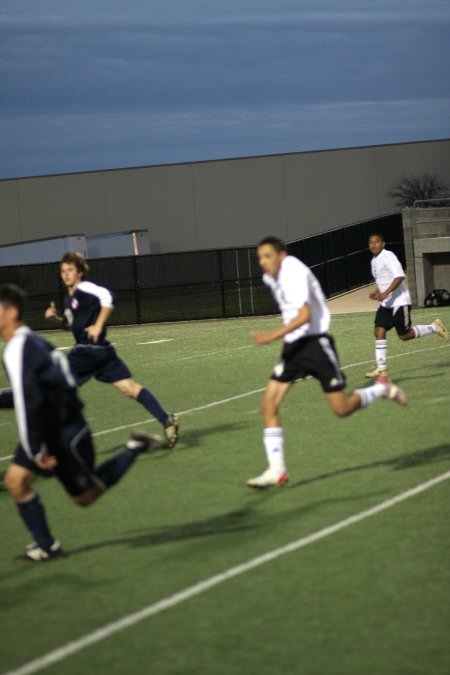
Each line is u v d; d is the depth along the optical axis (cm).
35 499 1372
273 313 6788
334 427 2286
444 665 978
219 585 1246
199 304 7038
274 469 1692
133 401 3000
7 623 1158
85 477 1297
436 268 6669
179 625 1120
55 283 7269
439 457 1897
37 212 13538
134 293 7056
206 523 1540
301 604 1165
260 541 1424
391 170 12488
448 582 1209
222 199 13038
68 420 1284
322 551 1359
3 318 1274
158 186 13188
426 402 2533
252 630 1094
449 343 3994
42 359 1253
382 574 1252
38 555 1387
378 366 3014
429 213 6544
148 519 1588
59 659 1041
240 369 3622
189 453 2109
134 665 1016
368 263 8225
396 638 1050
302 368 1692
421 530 1429
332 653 1021
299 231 12825
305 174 12775
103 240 9775
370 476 1780
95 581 1291
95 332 2061
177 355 4334
